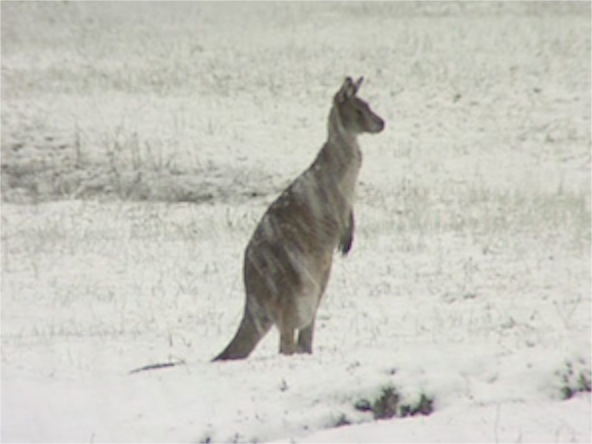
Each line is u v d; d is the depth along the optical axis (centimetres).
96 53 11994
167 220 7388
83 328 4691
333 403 2748
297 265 3616
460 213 7325
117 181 8256
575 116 10081
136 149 8675
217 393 2794
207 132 9356
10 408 2727
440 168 8750
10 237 6919
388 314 4806
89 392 2842
